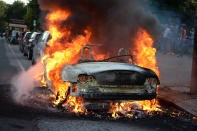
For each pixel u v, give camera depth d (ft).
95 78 15.24
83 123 14.38
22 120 14.43
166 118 16.30
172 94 22.86
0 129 12.89
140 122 15.10
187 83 28.27
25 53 55.06
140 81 15.93
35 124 13.83
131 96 15.66
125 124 14.57
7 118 14.65
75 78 15.33
